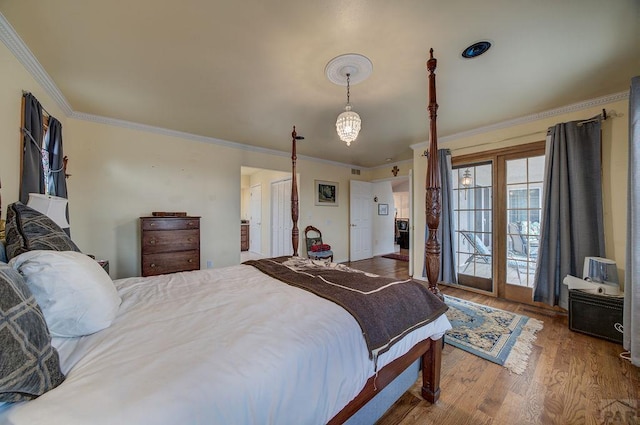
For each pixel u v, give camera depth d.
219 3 1.41
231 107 2.79
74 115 2.98
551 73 2.13
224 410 0.69
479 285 3.64
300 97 2.54
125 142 3.35
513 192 3.30
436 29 1.62
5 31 1.61
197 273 1.94
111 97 2.58
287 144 4.29
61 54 1.88
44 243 1.16
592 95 2.53
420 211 4.22
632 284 1.93
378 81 2.24
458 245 3.87
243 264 2.30
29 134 1.91
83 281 0.97
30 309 0.72
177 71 2.10
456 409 1.52
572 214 2.73
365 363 1.12
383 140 4.02
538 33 1.66
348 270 1.99
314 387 0.92
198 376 0.73
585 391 1.65
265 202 6.45
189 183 3.82
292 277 1.77
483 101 2.66
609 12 1.48
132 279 1.75
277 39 1.71
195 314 1.14
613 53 1.87
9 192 1.75
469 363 1.96
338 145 4.33
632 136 1.97
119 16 1.51
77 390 0.65
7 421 0.56
